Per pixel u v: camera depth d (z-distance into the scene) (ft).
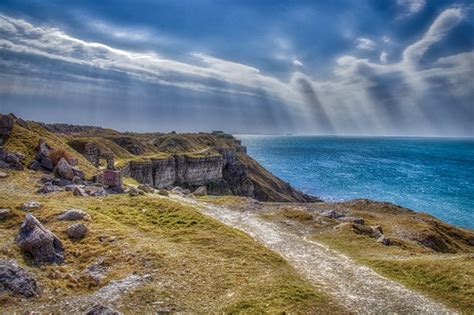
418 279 103.81
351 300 88.53
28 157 214.07
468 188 617.62
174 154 552.41
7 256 92.27
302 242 142.72
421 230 195.62
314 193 639.35
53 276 88.22
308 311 79.61
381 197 554.87
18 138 229.25
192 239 126.00
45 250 98.27
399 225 202.80
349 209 241.55
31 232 102.17
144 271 94.53
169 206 160.56
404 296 91.97
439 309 85.35
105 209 150.51
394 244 152.35
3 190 155.22
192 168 570.87
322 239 148.77
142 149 535.19
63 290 83.15
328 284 98.78
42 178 186.60
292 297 85.05
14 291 77.05
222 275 96.48
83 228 116.88
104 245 110.22
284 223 172.55
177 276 93.40
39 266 92.53
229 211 194.29
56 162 214.69
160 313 75.41
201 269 99.25
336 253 129.70
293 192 650.84
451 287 95.61
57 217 125.90
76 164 229.86
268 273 100.53
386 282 101.19
